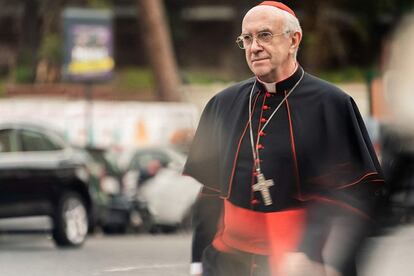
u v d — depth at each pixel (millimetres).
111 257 21234
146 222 31938
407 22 51094
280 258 8445
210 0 62719
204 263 8867
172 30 62156
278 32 8531
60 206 25734
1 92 51781
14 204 24609
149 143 38094
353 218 8492
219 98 8938
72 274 17812
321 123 8531
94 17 38188
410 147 27203
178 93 46812
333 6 55344
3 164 24453
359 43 55656
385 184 8609
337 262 8414
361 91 48781
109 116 38688
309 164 8500
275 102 8641
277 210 8516
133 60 63156
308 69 55125
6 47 60219
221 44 62562
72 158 26547
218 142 8859
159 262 18625
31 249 25188
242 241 8625
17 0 60531
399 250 19297
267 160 8539
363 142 8500
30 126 25547
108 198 31234
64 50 37969
